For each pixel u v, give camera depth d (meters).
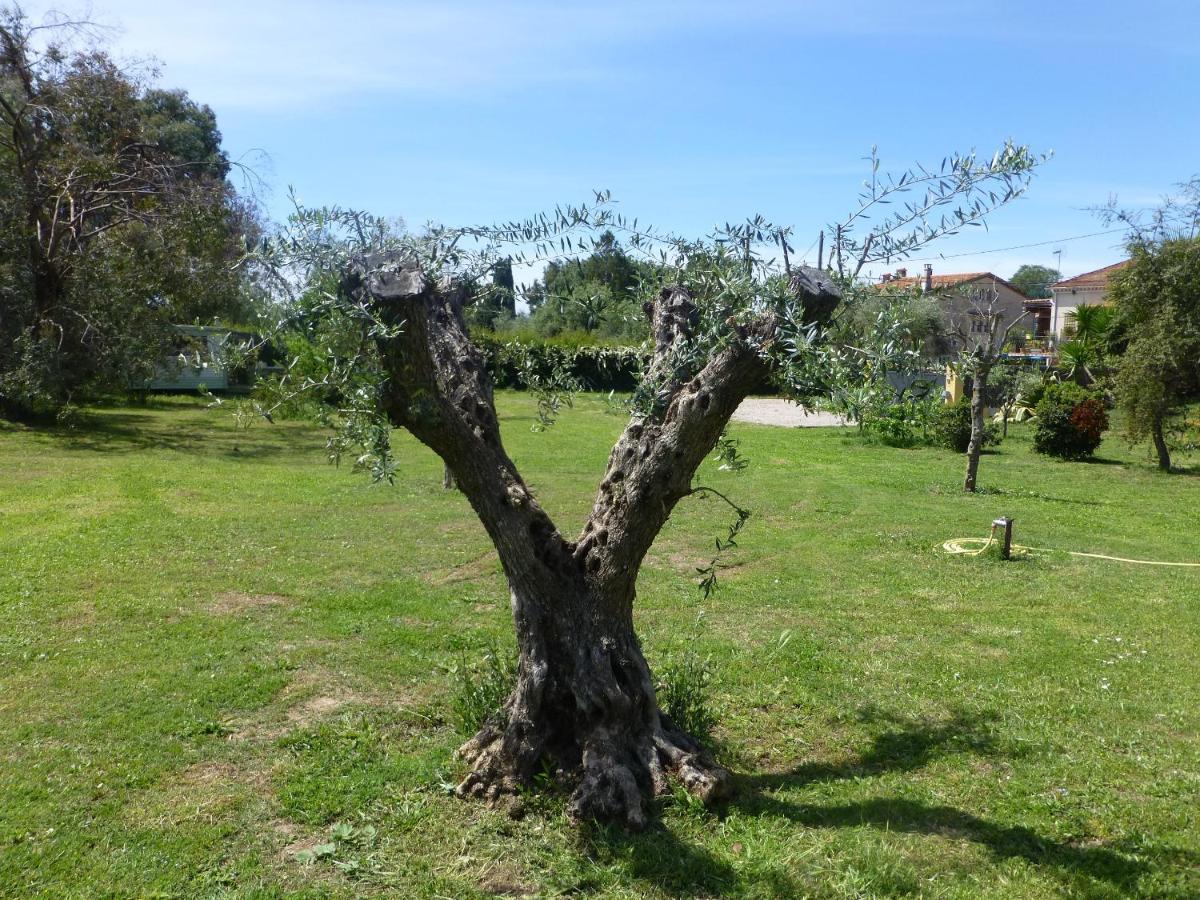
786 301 3.79
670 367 4.34
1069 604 8.25
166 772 4.70
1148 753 5.16
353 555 9.49
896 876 3.82
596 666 4.41
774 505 13.01
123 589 7.98
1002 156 3.71
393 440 19.64
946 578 9.15
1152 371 17.59
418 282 4.21
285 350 4.53
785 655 6.71
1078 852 4.10
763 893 3.71
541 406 5.35
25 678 5.92
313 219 4.18
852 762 5.05
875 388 3.57
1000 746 5.22
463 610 7.66
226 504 12.16
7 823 4.16
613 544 4.43
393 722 5.37
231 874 3.82
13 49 20.38
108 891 3.68
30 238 20.22
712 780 4.36
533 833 4.11
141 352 21.11
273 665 6.25
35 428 19.78
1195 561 10.12
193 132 36.31
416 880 3.79
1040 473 17.28
